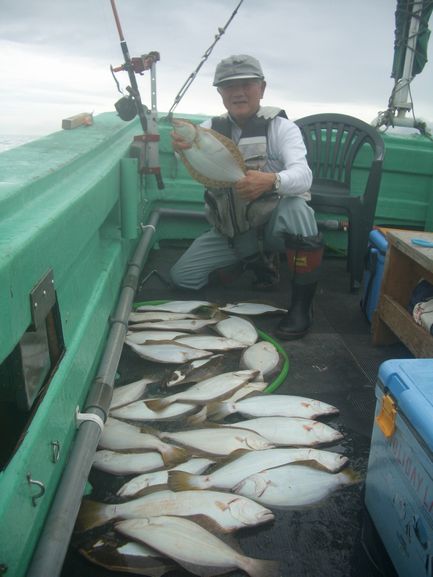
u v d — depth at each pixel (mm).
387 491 1446
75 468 1514
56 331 1410
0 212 1236
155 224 3832
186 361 2512
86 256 2020
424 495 1211
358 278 3555
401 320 2506
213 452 1911
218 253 3312
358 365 2629
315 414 2145
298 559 1521
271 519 1614
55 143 2338
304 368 2576
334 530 1627
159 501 1636
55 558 1236
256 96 2867
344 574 1478
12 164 1717
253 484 1752
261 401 2180
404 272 2699
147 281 3627
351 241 3484
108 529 1564
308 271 2824
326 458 1855
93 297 2061
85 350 1825
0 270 963
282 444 1991
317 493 1752
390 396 1426
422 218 4246
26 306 1128
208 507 1617
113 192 2406
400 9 4000
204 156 2715
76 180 1847
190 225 4238
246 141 2924
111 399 2021
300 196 2865
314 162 3746
